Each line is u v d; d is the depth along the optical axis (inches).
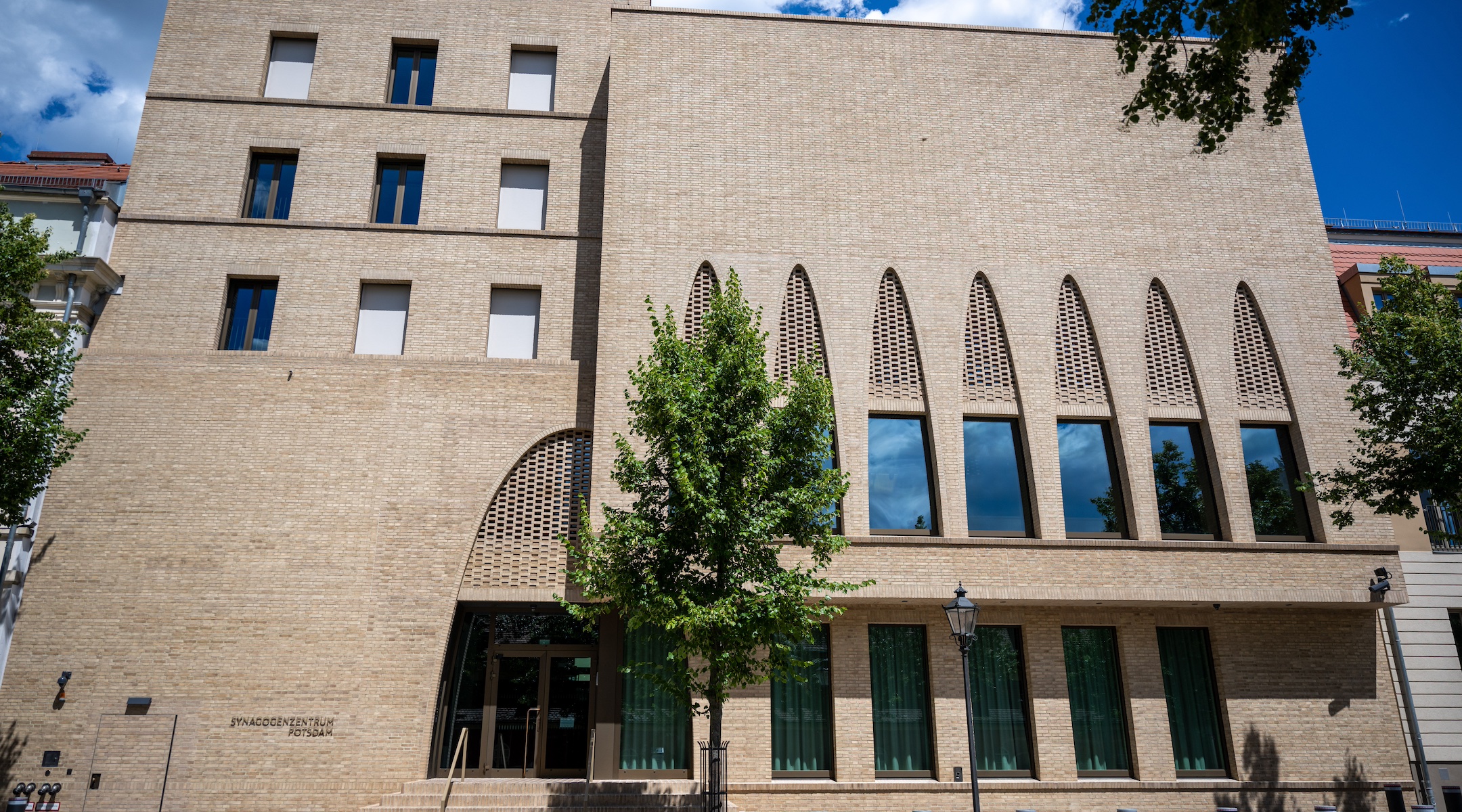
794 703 677.3
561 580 695.1
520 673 711.1
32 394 579.5
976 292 756.6
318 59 827.4
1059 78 813.2
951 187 774.5
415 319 758.5
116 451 697.6
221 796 629.3
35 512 675.4
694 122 773.3
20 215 751.7
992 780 663.8
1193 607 703.7
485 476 716.0
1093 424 741.3
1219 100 442.0
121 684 645.9
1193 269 772.0
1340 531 710.5
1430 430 586.6
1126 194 785.6
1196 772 683.4
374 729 650.8
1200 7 419.8
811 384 565.6
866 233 757.3
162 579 671.8
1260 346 764.0
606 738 661.3
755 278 738.8
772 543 658.2
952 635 544.1
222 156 792.3
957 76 807.1
